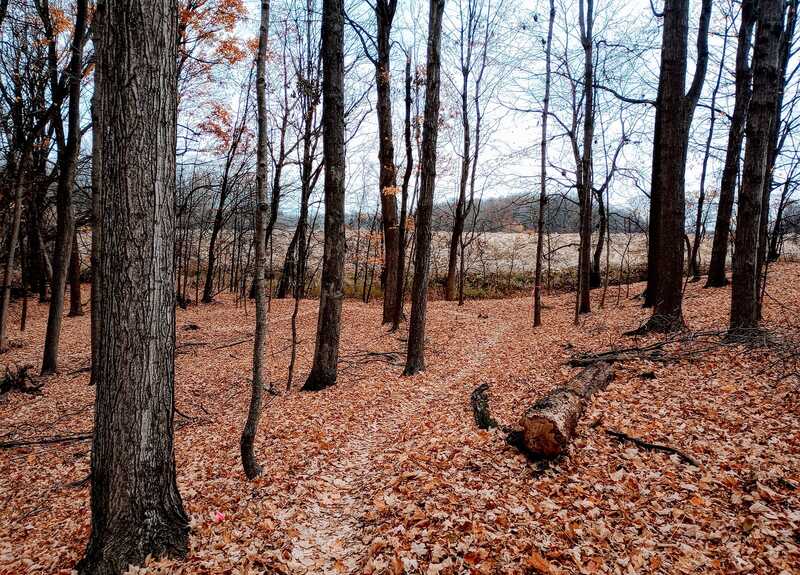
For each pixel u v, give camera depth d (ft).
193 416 30.14
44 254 78.18
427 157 33.47
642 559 12.39
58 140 63.31
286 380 35.94
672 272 33.78
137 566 13.35
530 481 16.72
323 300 32.32
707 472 15.80
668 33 33.45
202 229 90.58
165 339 13.88
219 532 15.42
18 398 34.42
